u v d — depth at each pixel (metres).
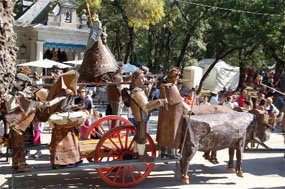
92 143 6.96
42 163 7.79
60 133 5.80
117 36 31.91
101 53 7.17
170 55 31.75
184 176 6.55
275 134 13.38
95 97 23.58
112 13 29.44
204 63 34.47
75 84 5.84
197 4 24.30
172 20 27.05
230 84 34.34
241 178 7.34
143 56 27.30
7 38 8.98
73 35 24.39
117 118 7.38
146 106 5.98
